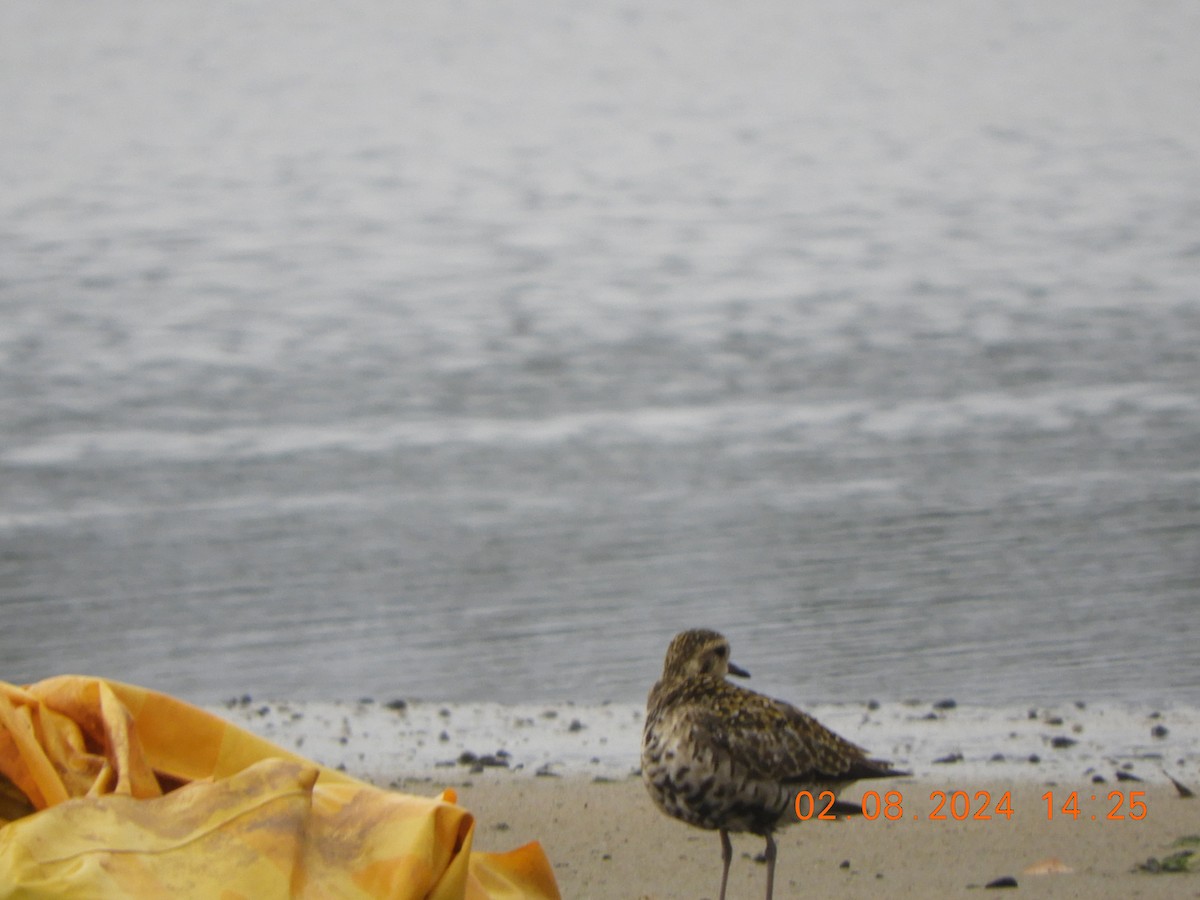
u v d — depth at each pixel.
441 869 5.46
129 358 20.67
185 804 5.36
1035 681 11.19
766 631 12.29
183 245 27.00
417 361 20.70
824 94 40.84
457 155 34.72
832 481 16.25
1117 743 9.95
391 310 23.22
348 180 32.41
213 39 47.28
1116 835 8.32
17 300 23.31
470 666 11.73
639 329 22.20
